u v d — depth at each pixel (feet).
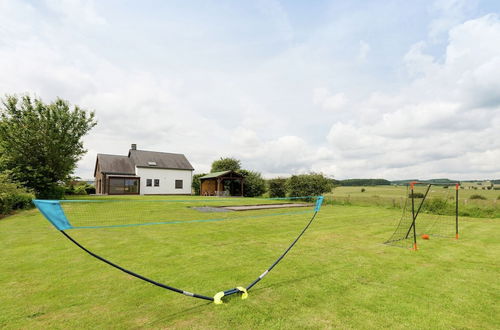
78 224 33.40
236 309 11.43
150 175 117.39
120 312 11.14
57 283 14.34
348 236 28.58
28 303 11.95
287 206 62.13
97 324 10.15
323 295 13.01
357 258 19.86
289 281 14.93
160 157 126.31
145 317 10.72
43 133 62.23
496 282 14.99
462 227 36.88
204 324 10.14
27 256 19.40
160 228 31.63
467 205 51.78
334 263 18.49
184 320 10.47
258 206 60.75
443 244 25.43
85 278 15.10
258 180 117.91
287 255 20.45
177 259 18.94
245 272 16.28
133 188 113.91
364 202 67.31
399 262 18.92
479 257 20.49
